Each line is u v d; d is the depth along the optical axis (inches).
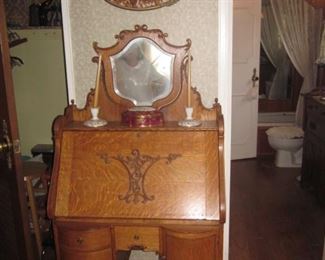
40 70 105.3
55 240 62.8
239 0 149.2
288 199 122.2
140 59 68.2
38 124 109.2
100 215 59.6
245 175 145.3
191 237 58.7
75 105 71.2
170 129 63.1
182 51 67.4
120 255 77.9
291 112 178.7
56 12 104.7
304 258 89.0
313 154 121.8
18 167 61.6
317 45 154.6
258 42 155.3
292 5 152.6
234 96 157.9
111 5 67.9
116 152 62.7
